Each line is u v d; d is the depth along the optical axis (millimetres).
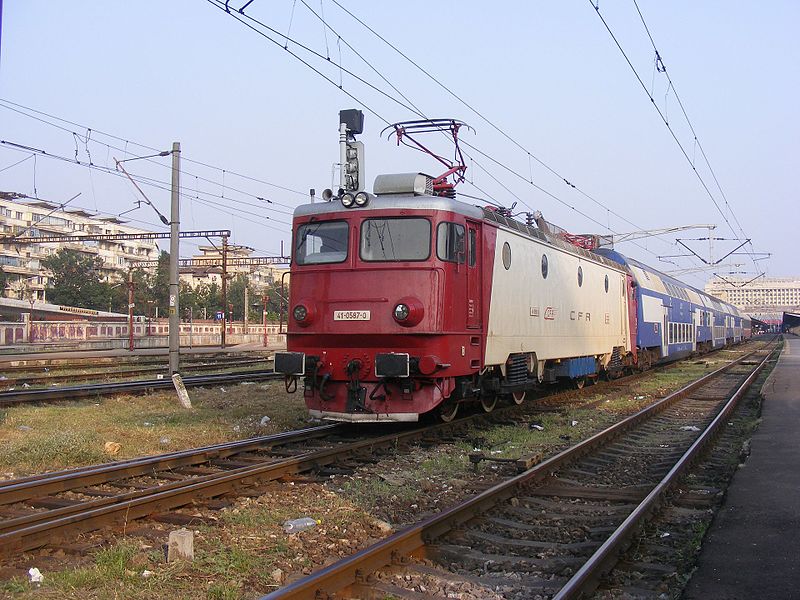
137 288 88000
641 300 25500
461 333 11773
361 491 8383
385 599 5273
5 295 81250
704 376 25500
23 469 9336
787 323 119125
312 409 12070
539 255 15453
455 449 11203
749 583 5266
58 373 24453
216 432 12414
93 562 5895
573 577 5332
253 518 7160
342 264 11734
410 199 11617
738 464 9484
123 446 10875
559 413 15414
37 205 94000
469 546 6613
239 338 56719
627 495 8414
